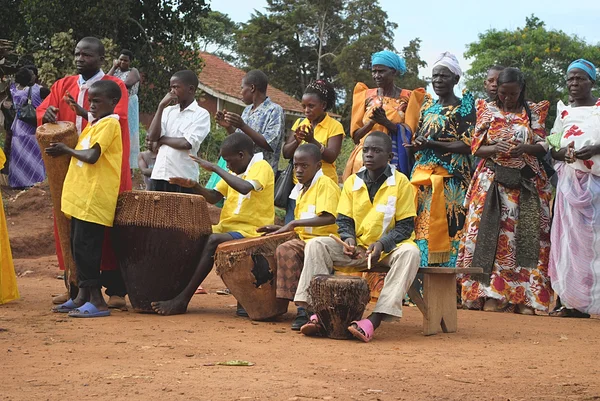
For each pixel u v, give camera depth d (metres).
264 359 5.16
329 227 7.07
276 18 51.72
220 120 8.26
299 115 35.69
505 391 4.42
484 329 7.04
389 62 8.80
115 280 7.54
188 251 7.10
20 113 15.55
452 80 8.75
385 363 5.17
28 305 7.64
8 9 24.66
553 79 38.06
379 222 6.55
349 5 51.78
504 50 39.09
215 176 9.12
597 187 8.27
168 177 8.24
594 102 8.59
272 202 7.61
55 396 4.01
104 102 7.11
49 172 7.11
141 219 6.99
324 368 4.91
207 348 5.48
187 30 25.55
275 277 6.91
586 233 8.29
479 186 8.68
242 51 51.97
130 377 4.46
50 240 13.59
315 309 6.17
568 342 6.36
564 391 4.46
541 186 8.73
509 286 8.59
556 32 39.38
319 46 51.59
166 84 24.66
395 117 8.75
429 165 8.61
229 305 8.16
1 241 7.66
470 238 8.67
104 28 23.22
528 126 8.59
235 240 7.08
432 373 4.86
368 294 6.19
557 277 8.42
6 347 5.35
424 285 6.61
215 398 4.02
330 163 8.31
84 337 5.80
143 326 6.44
